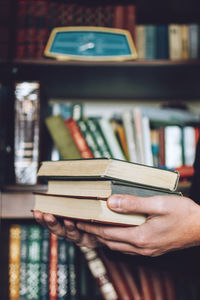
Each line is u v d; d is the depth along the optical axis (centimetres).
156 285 90
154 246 48
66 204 54
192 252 66
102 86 128
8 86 103
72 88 131
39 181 100
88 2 111
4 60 103
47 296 96
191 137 110
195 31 114
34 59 104
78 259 98
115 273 92
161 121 115
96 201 47
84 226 52
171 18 136
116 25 110
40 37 107
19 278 97
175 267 68
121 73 113
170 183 52
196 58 112
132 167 49
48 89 132
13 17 107
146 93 138
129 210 45
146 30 114
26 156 101
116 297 92
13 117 102
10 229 99
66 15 110
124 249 51
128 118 106
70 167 54
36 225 100
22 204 96
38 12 108
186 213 46
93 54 106
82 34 108
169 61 106
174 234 47
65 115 120
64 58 106
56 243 99
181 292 96
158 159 110
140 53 113
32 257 98
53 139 104
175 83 124
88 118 118
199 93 138
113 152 103
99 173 47
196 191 69
